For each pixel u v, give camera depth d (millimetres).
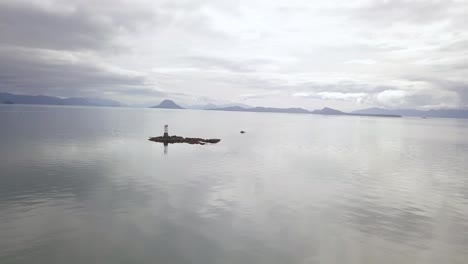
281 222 22781
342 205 26938
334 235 20828
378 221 23406
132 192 28922
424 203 27859
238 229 21344
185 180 33938
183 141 68750
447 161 51188
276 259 17531
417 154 59531
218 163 44938
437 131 140750
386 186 33656
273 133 105312
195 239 19672
